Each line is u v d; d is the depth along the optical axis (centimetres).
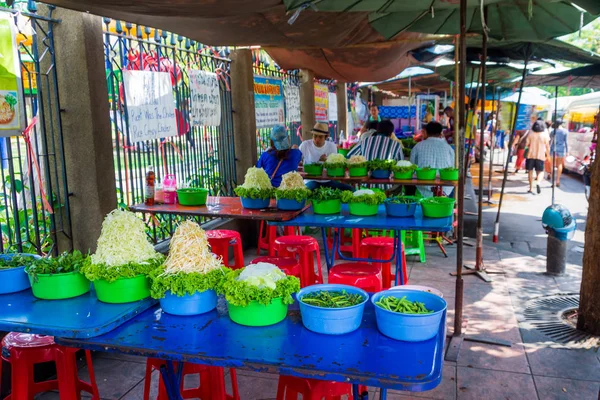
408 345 208
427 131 748
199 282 234
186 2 341
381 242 493
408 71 1368
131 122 493
